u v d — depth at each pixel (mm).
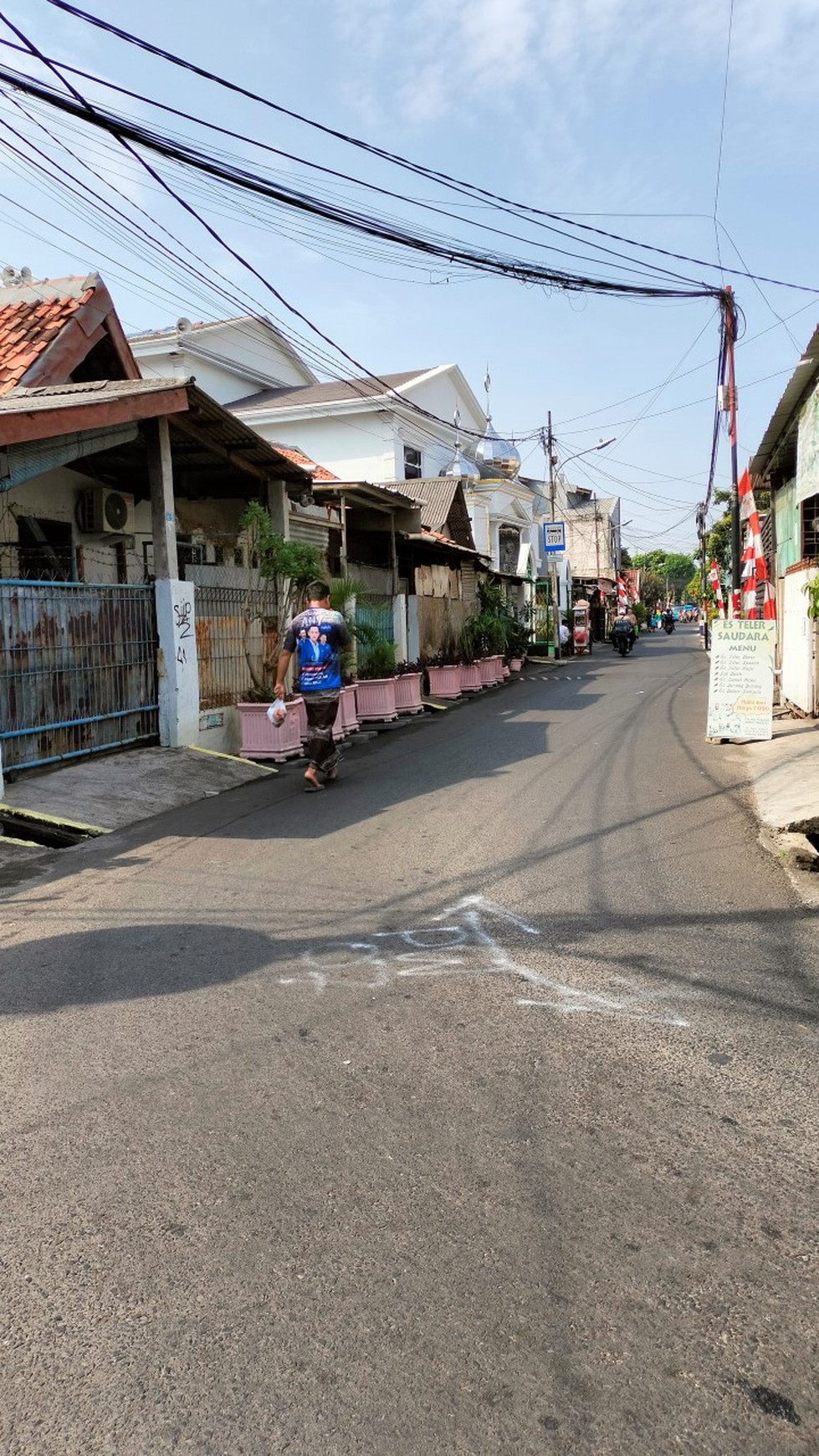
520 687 22562
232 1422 1976
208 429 10977
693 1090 3271
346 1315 2256
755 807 7875
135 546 12812
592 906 5297
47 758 8852
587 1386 2043
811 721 13273
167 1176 2828
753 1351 2127
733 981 4223
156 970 4461
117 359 11750
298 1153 2926
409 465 28547
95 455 11297
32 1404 2035
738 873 5957
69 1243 2543
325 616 9180
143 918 5270
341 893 5645
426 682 20188
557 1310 2258
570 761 10602
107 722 9781
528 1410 1986
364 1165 2857
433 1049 3592
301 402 26984
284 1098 3252
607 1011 3922
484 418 35375
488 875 5953
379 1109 3170
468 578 27000
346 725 13656
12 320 10867
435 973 4352
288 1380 2074
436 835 7090
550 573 38031
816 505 14617
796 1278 2357
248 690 12156
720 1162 2848
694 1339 2166
